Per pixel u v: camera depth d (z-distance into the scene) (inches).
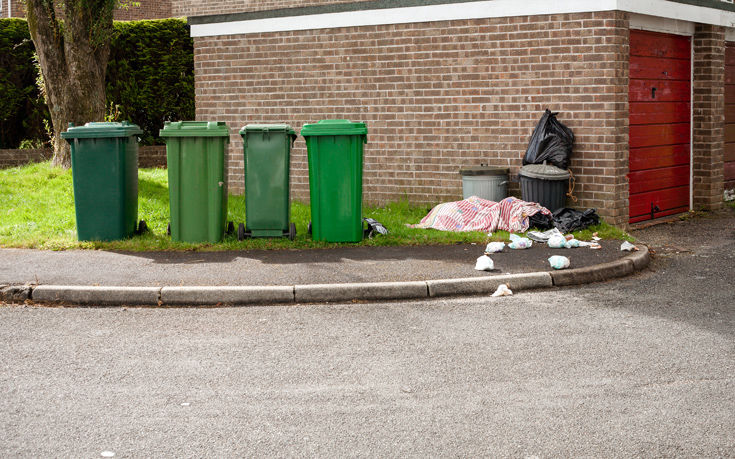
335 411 197.0
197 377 222.1
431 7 473.7
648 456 172.2
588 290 321.1
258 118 534.3
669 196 506.9
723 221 490.3
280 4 817.5
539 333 260.8
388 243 393.4
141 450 176.4
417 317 282.4
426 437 181.9
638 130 474.6
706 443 177.9
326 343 252.5
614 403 200.5
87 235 394.3
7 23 701.3
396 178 495.8
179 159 385.1
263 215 395.9
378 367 229.0
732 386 211.5
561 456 172.4
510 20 452.4
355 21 497.0
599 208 434.6
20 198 498.0
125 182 395.2
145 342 255.6
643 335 257.8
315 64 512.7
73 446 178.5
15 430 187.2
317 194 391.2
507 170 456.1
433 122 481.4
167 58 722.8
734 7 529.3
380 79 494.3
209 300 304.8
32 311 296.4
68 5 571.2
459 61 469.7
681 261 376.2
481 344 249.4
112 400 205.5
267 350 245.8
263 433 184.7
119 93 718.5
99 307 302.8
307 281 316.5
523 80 451.8
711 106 519.2
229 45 538.9
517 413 194.9
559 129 435.8
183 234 390.9
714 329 264.7
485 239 397.4
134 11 1013.2
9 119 719.1
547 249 377.4
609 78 427.2
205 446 178.2
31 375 224.7
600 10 426.3
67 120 582.6
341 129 384.2
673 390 208.8
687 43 515.2
